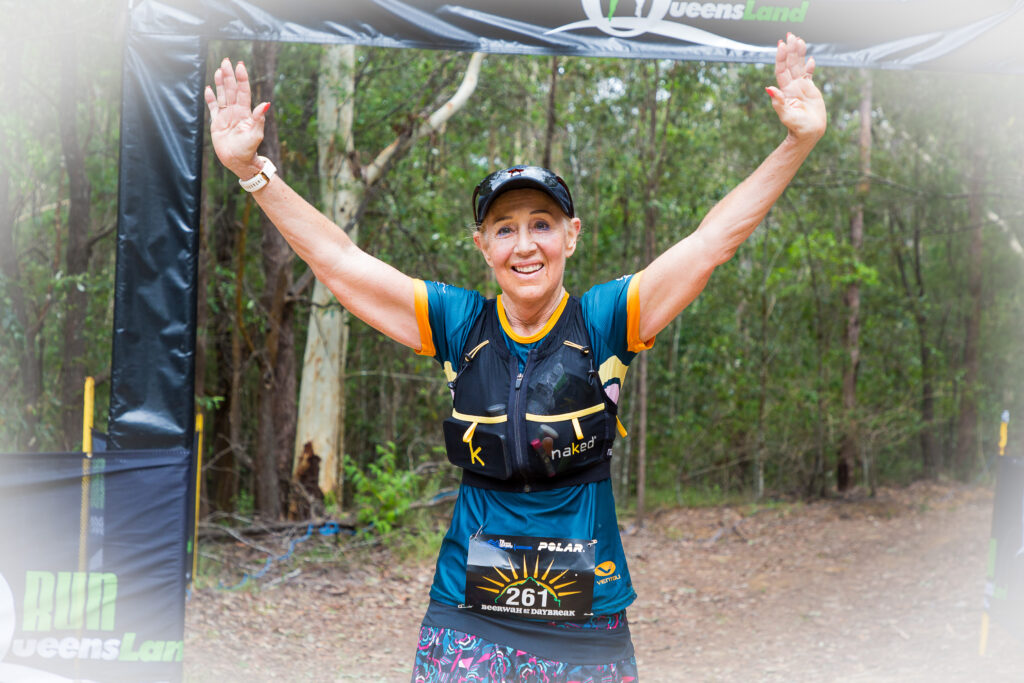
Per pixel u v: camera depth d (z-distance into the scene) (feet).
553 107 34.63
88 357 31.45
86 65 29.81
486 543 7.10
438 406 45.09
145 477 11.15
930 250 61.72
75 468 10.87
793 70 6.64
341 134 33.71
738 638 22.81
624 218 42.83
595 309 7.06
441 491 35.94
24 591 10.69
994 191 49.75
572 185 44.47
